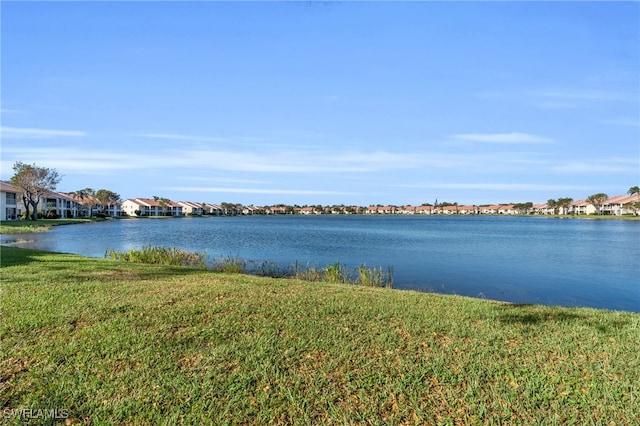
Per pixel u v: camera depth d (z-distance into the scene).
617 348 5.62
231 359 5.10
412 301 8.55
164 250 19.38
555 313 7.65
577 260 22.53
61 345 5.41
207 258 21.02
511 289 14.18
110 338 5.68
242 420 3.86
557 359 5.24
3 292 8.35
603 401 4.18
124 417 3.87
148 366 4.86
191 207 151.38
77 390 4.29
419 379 4.64
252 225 74.94
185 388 4.37
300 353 5.34
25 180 64.25
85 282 9.68
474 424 3.82
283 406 4.08
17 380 4.47
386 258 23.00
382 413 3.99
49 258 15.16
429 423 3.84
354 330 6.29
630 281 15.80
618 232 51.81
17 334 5.79
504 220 114.19
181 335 5.89
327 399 4.21
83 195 103.56
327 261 21.39
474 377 4.69
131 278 10.65
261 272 16.19
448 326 6.59
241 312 7.11
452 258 23.16
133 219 102.75
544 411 4.03
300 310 7.39
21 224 53.41
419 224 84.38
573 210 146.75
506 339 6.01
